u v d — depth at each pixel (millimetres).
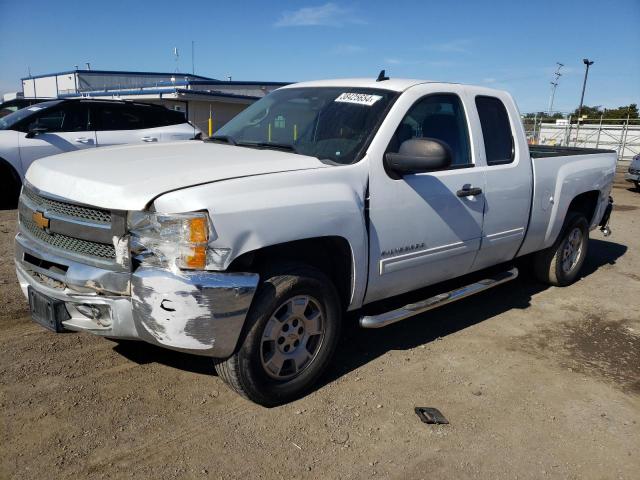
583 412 3514
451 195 4008
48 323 3109
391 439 3092
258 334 3080
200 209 2732
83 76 39969
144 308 2803
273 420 3188
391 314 3799
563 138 34781
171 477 2672
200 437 2982
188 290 2746
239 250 2852
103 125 9672
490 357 4199
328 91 4215
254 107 4648
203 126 30141
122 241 2820
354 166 3439
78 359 3729
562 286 6055
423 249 3902
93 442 2879
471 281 5090
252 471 2752
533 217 4957
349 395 3516
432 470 2859
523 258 6027
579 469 2951
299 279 3184
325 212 3195
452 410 3428
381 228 3572
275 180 3066
